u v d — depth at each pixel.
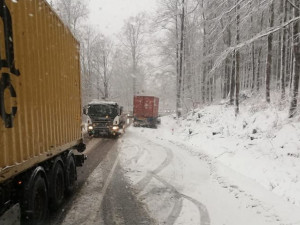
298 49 15.85
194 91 40.38
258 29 22.69
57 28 7.55
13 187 5.32
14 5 4.86
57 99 7.57
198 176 10.80
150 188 9.22
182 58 35.94
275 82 33.28
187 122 30.86
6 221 4.64
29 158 5.47
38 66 6.05
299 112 15.66
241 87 46.78
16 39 4.93
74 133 9.72
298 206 7.54
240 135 17.28
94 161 13.74
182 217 6.82
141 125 35.62
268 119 17.59
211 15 22.31
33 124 5.73
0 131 4.29
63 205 7.58
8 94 4.59
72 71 9.45
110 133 24.06
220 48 24.84
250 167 11.68
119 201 7.94
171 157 14.70
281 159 11.71
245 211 7.20
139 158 14.45
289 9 20.97
